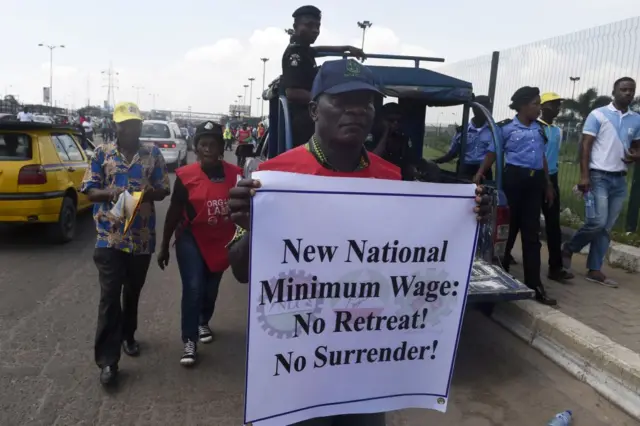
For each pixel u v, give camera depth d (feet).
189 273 12.83
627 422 11.09
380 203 6.26
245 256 6.47
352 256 6.28
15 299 17.19
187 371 12.82
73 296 17.62
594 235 18.26
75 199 26.13
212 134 12.55
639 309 16.25
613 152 17.43
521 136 16.25
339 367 6.48
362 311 6.44
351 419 6.97
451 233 6.59
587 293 17.71
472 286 13.34
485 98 20.26
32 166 22.81
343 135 6.17
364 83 6.06
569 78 24.58
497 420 11.14
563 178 26.40
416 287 6.58
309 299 6.23
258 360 6.14
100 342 11.80
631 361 11.98
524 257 16.65
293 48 16.71
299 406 6.38
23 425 10.33
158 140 58.08
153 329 15.31
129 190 11.61
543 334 14.56
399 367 6.72
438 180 19.39
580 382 12.74
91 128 82.53
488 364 13.74
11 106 145.59
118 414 10.87
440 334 6.79
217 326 15.75
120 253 11.74
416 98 17.33
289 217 6.02
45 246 24.32
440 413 11.41
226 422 10.74
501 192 15.16
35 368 12.63
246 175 23.75
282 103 15.76
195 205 12.64
